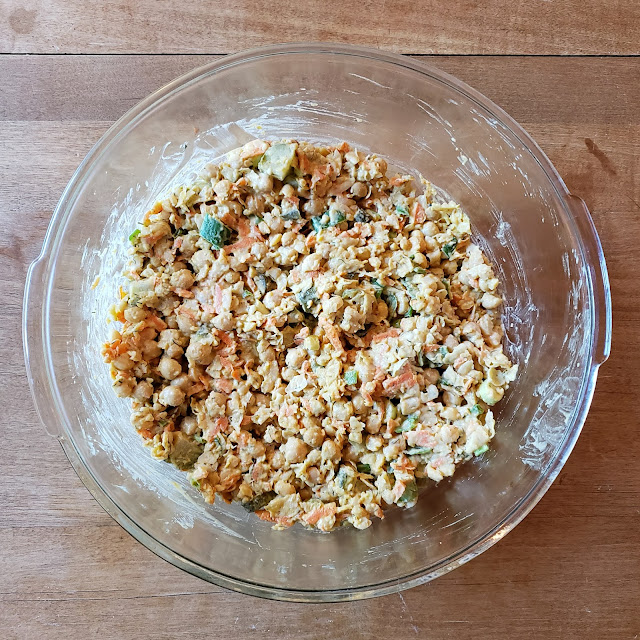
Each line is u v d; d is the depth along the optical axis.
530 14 0.36
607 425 0.36
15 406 0.35
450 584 0.36
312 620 0.35
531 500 0.32
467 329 0.34
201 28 0.36
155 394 0.33
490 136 0.35
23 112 0.36
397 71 0.34
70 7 0.36
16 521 0.35
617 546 0.36
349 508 0.32
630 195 0.36
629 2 0.37
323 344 0.33
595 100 0.37
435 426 0.33
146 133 0.35
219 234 0.33
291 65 0.34
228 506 0.35
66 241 0.34
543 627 0.36
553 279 0.35
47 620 0.35
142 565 0.35
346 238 0.33
